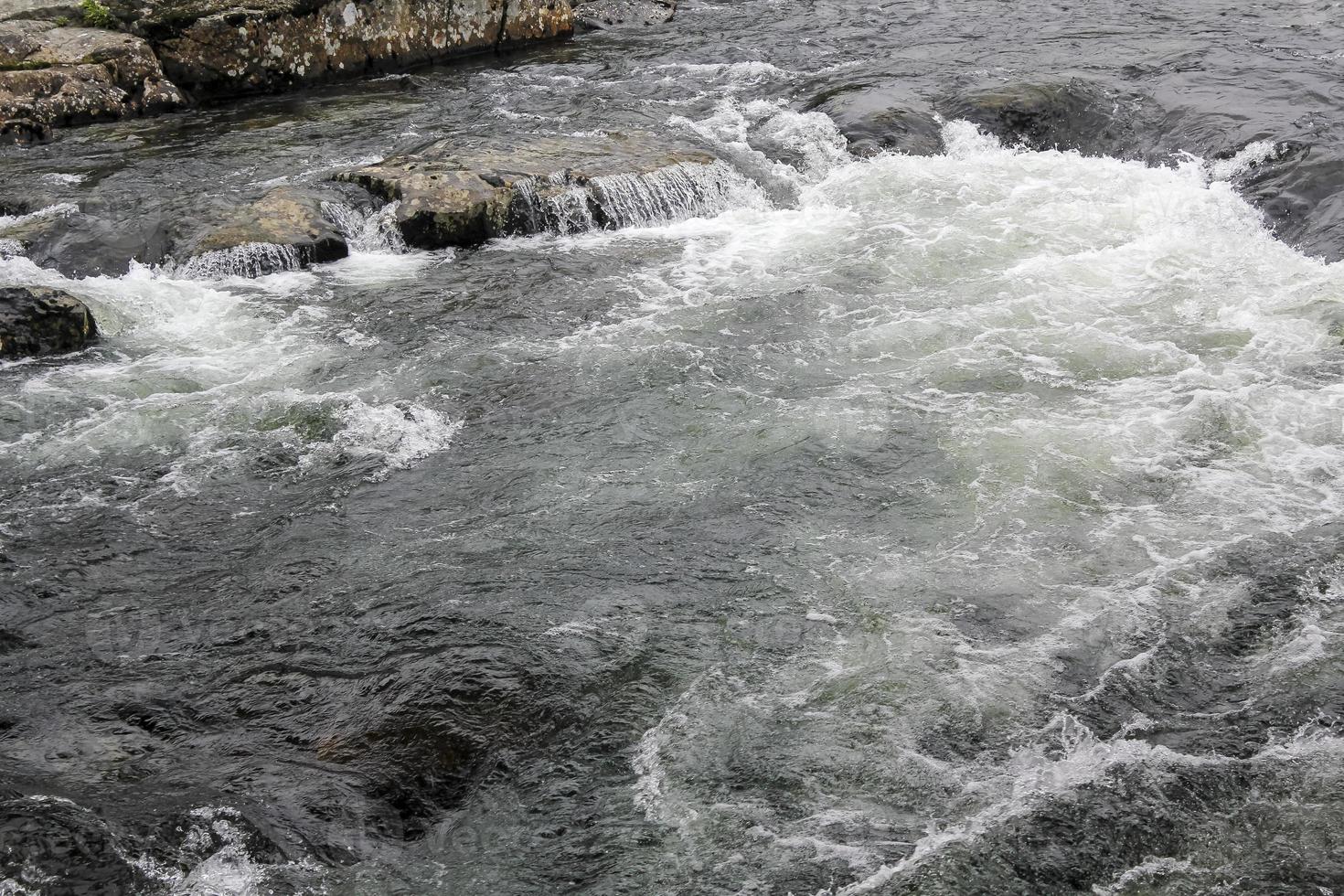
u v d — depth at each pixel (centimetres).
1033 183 1138
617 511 669
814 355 841
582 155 1157
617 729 511
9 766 489
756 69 1528
